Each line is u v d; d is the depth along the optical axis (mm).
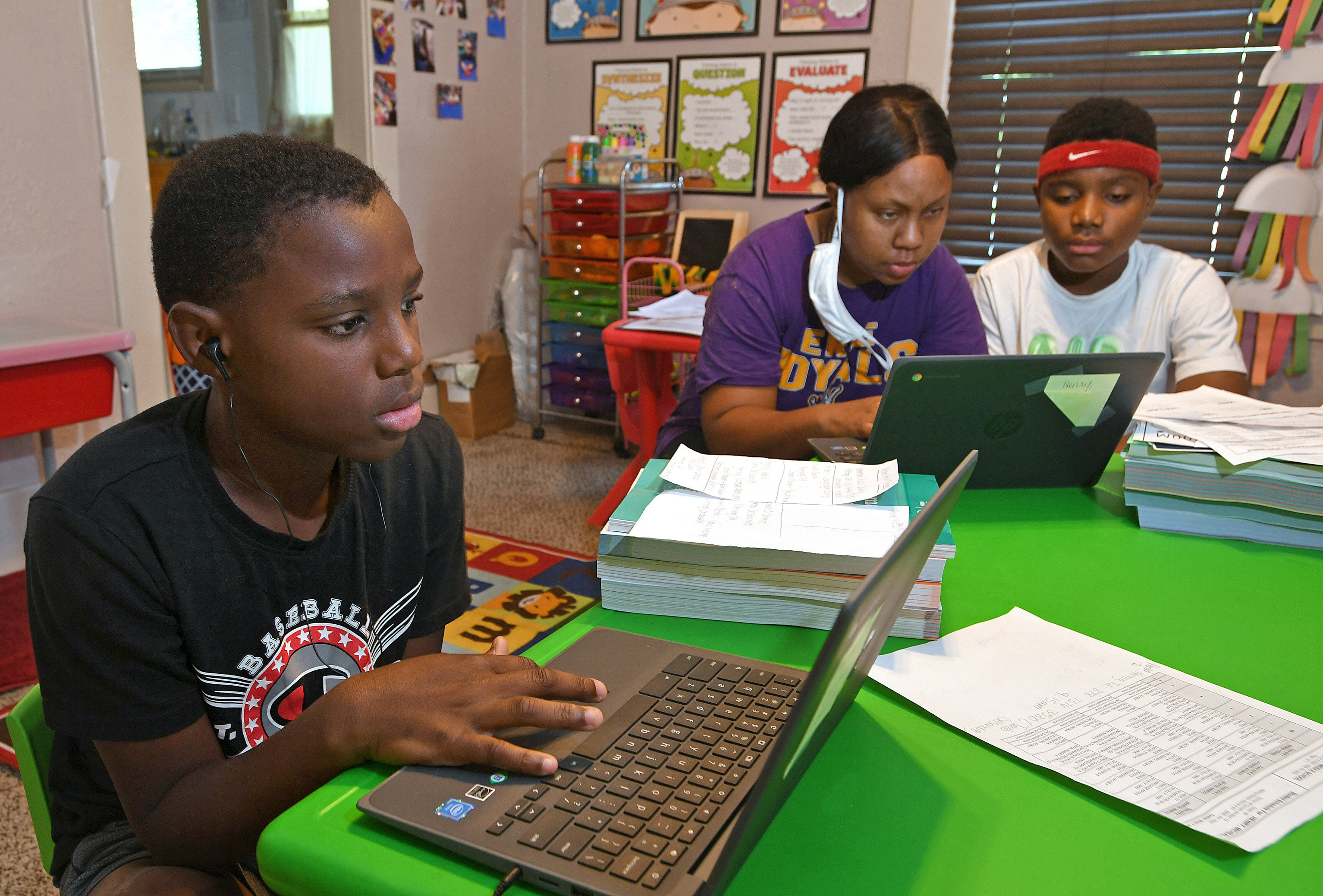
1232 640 793
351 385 627
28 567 683
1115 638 792
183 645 718
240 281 600
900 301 1529
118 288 2465
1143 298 1857
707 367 1513
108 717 674
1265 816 554
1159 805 563
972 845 534
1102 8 2881
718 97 3621
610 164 3533
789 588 764
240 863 742
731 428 1435
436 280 3752
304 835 521
